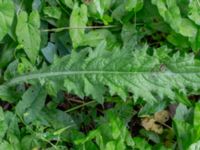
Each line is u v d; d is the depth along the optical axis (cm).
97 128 25
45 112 26
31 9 26
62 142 26
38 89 25
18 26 24
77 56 24
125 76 23
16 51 26
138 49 26
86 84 23
